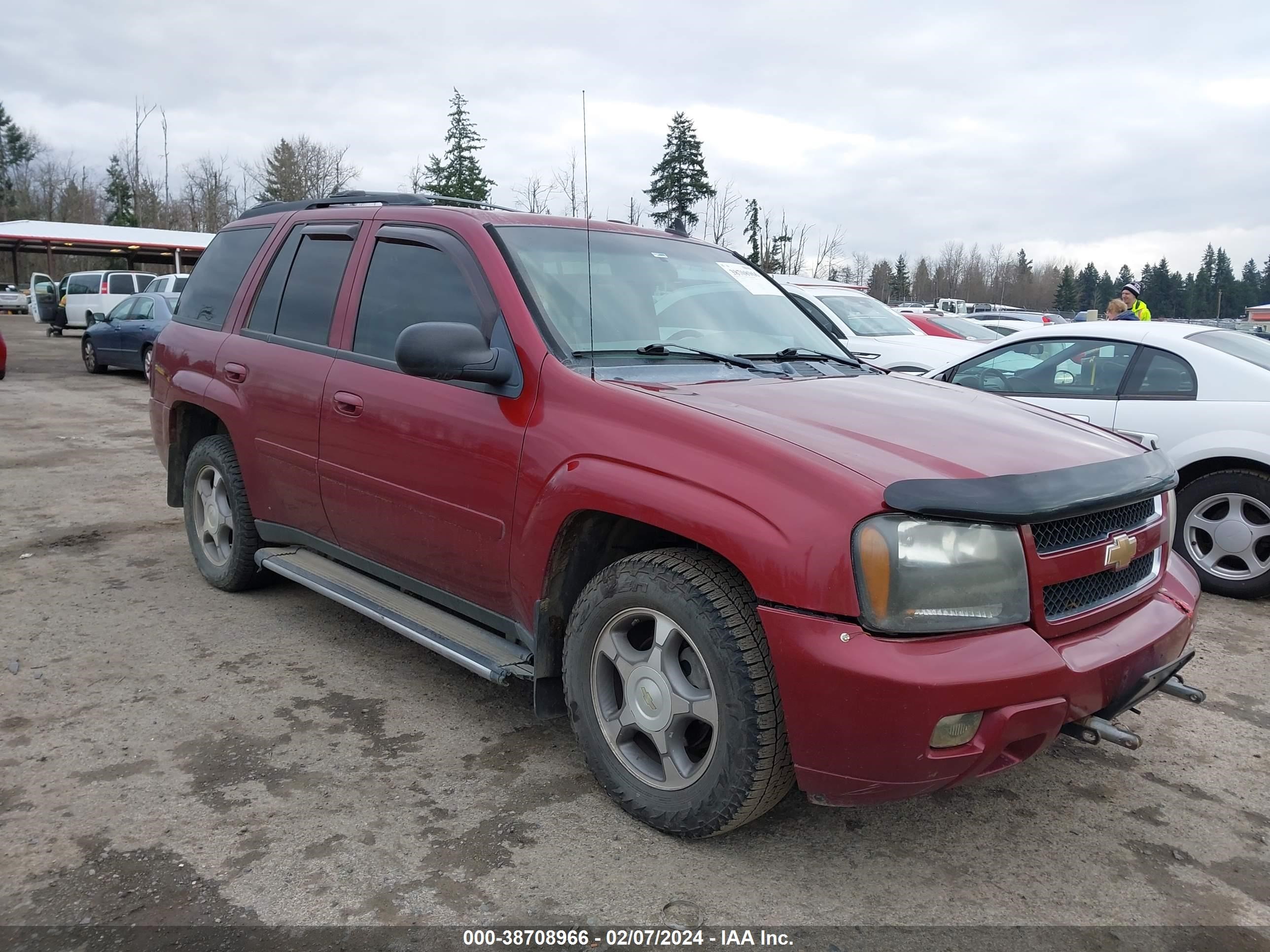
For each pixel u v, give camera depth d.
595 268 3.57
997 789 3.17
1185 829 2.95
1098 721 2.53
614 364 3.13
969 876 2.65
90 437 10.05
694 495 2.56
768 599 2.40
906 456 2.51
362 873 2.56
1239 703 3.91
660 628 2.70
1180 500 5.39
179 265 45.94
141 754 3.18
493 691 3.80
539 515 2.93
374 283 3.81
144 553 5.58
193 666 3.94
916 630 2.29
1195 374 5.39
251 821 2.79
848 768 2.35
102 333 16.86
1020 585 2.40
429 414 3.33
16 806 2.84
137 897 2.43
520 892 2.50
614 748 2.86
